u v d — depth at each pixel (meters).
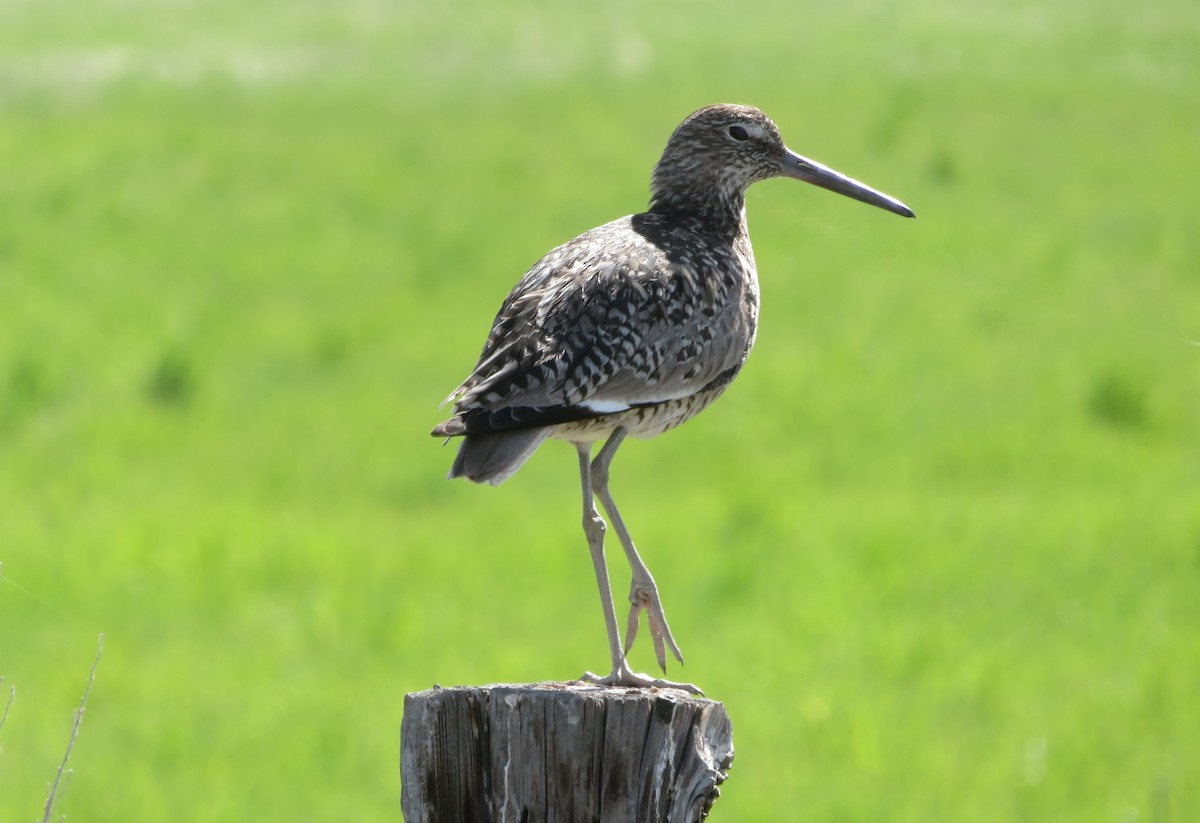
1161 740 11.30
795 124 31.08
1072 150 29.73
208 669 12.35
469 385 6.52
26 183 29.75
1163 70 35.84
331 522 16.06
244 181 30.77
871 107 32.38
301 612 13.46
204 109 36.06
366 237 27.77
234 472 17.61
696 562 14.29
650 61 38.97
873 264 24.77
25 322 22.48
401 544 15.17
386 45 41.69
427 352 22.06
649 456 18.20
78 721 5.48
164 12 44.53
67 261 25.66
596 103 35.78
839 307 23.48
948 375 20.83
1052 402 19.84
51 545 14.63
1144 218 25.94
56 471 17.36
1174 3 42.28
